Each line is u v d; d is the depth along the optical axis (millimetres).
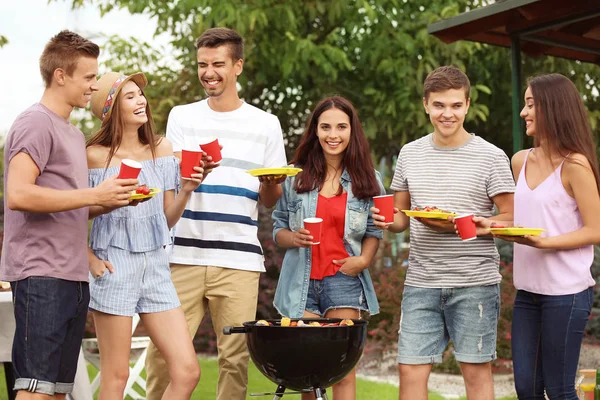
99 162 3576
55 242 3158
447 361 7324
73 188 3229
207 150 3611
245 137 4203
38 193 3043
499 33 6102
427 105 3885
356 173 4027
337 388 4016
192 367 3504
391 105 9281
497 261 3885
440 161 3904
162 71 9984
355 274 3982
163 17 9438
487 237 3822
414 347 3854
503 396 6297
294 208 4082
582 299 3428
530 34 5836
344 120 3975
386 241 9430
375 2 9383
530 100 3588
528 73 6027
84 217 3275
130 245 3506
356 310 3994
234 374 4133
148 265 3543
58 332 3137
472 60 9547
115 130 3570
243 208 4168
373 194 4020
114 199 3137
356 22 9656
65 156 3203
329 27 9852
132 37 9750
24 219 3141
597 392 3988
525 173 3617
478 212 3848
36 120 3133
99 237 3502
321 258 3980
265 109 10133
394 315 8086
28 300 3105
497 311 3854
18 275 3127
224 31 4176
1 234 8781
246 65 9422
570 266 3430
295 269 4012
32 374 3086
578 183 3410
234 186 4156
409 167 3988
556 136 3467
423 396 3871
